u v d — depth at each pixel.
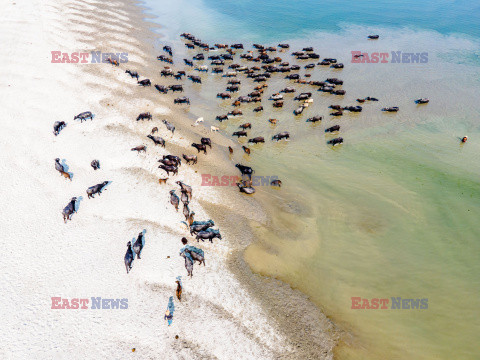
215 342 16.97
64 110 33.47
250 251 22.33
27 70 38.59
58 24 54.62
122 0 86.69
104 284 19.12
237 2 94.88
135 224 23.08
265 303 19.19
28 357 15.36
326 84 48.22
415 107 43.78
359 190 29.11
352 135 37.62
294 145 35.81
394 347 17.55
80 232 22.23
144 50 56.38
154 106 38.22
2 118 30.48
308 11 88.81
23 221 22.31
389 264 22.30
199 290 19.33
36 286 18.56
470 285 20.84
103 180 26.56
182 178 27.70
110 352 16.09
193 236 22.72
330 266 22.02
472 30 75.94
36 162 27.09
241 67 53.72
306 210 26.72
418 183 29.80
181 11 84.19
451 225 25.25
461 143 35.84
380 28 76.56
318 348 17.33
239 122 39.84
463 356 17.17
